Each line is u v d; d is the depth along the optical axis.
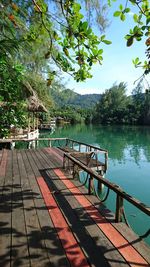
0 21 3.85
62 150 11.59
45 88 15.63
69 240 3.31
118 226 3.74
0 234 3.44
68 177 6.54
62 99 21.73
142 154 16.66
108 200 7.66
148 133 32.09
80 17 2.37
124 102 54.03
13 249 3.07
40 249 3.08
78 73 2.83
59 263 2.81
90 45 2.42
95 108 58.62
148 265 2.80
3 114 7.40
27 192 5.28
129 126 45.94
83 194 5.18
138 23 2.23
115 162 13.84
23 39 3.45
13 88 5.99
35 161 8.70
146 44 2.32
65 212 4.24
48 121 34.09
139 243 3.26
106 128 40.78
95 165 8.93
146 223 6.18
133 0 2.14
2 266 2.74
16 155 9.93
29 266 2.75
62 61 2.82
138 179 10.39
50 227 3.68
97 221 3.91
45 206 4.50
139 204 3.15
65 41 2.56
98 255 2.98
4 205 4.53
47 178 6.43
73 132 32.25
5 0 3.43
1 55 4.20
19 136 15.09
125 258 2.92
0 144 13.57
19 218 3.97
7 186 5.69
